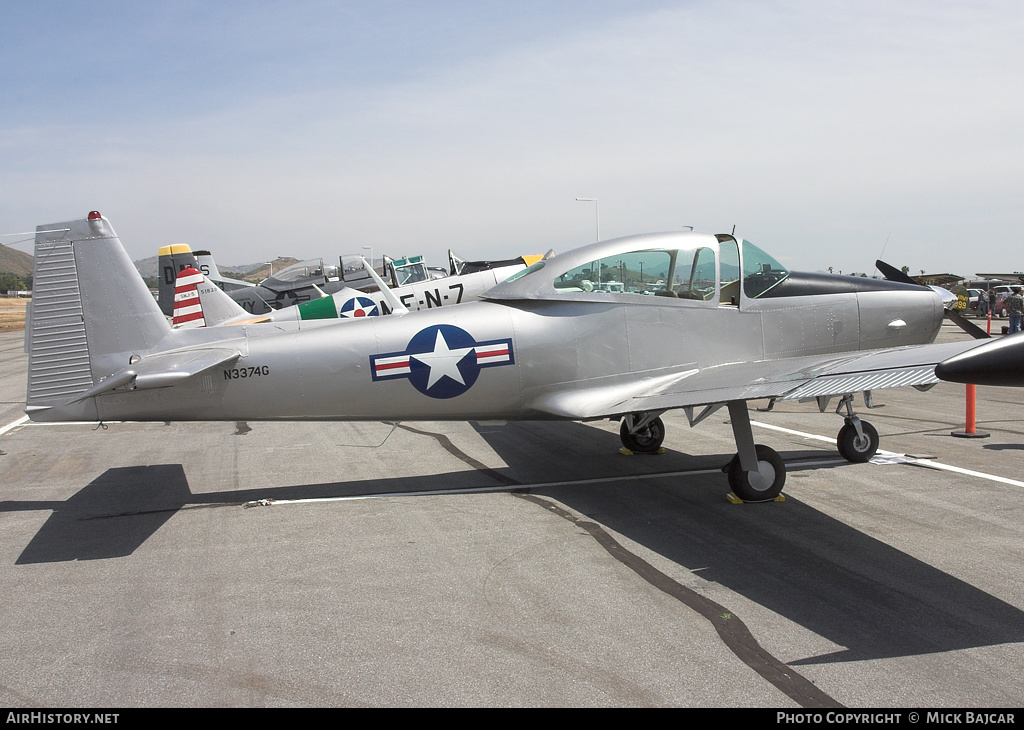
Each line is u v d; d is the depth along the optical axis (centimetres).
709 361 652
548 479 663
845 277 705
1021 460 693
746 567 442
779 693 301
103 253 608
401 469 712
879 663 325
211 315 1528
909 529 505
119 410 604
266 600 404
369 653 340
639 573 434
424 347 616
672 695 300
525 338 625
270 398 608
